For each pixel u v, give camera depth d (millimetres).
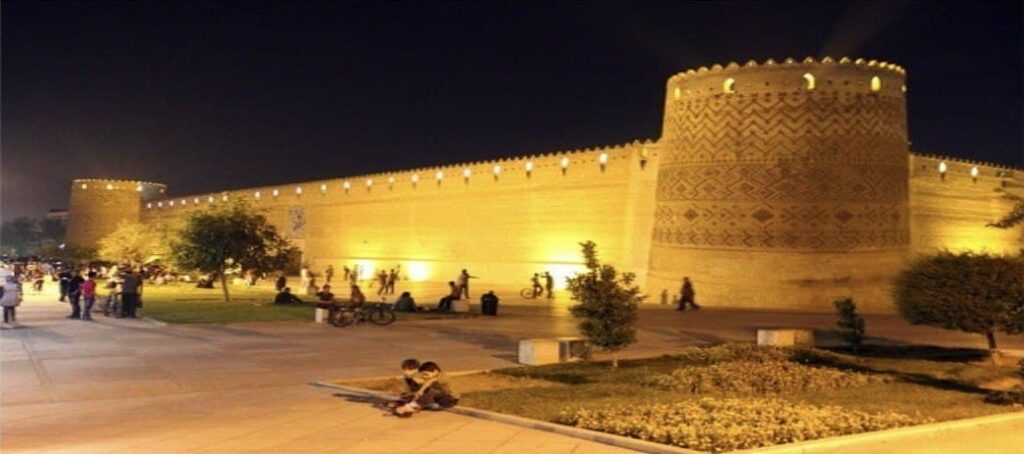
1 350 15195
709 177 31297
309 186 59469
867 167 29922
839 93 29875
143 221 78062
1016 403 10234
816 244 29453
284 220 61625
